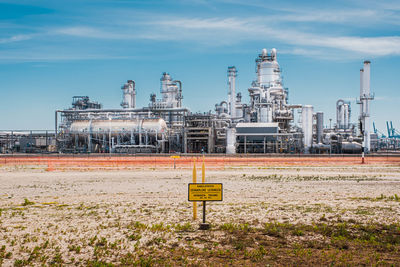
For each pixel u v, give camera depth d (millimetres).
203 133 118750
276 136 118062
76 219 21203
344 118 160500
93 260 13828
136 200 28562
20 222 20391
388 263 13047
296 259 13609
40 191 34719
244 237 16719
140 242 16156
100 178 45750
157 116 137750
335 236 16812
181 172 53281
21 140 139000
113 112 136875
